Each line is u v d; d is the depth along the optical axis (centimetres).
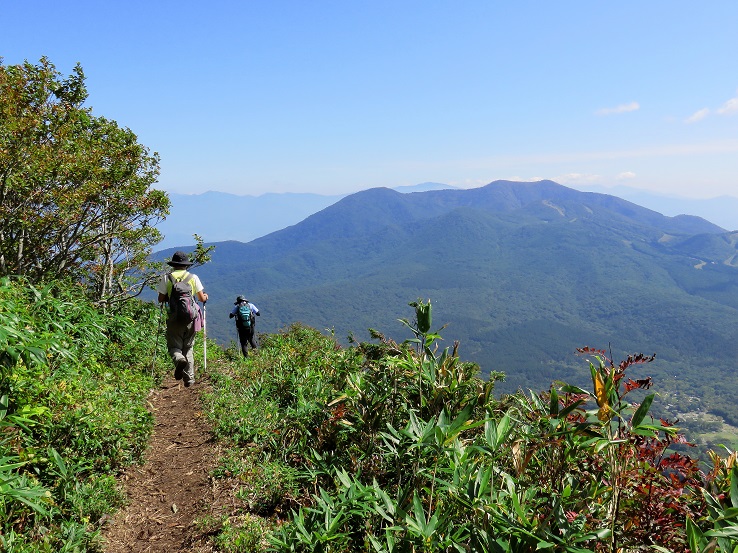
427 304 416
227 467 584
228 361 1402
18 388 473
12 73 1623
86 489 468
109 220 2036
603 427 267
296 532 338
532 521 265
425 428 332
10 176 1409
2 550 345
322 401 624
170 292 805
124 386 817
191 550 421
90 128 1862
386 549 308
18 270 1616
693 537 218
